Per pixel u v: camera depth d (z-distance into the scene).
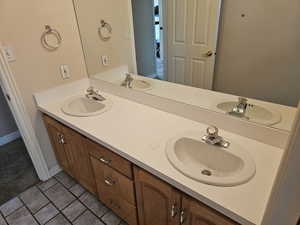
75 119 1.49
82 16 1.78
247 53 1.06
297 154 0.46
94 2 1.66
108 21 1.64
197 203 0.89
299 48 0.91
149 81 1.56
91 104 1.83
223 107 1.24
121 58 1.69
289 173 0.50
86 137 1.40
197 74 1.29
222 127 1.27
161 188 1.03
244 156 1.02
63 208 1.76
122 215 1.52
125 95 1.79
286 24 0.91
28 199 1.85
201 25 1.16
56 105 1.74
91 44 1.85
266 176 0.91
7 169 2.23
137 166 1.11
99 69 1.92
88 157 1.49
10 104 1.65
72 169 1.85
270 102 1.08
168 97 1.49
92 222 1.63
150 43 1.44
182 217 1.00
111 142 1.20
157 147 1.14
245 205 0.78
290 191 0.52
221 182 0.87
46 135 1.92
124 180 1.25
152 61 1.48
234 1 1.01
